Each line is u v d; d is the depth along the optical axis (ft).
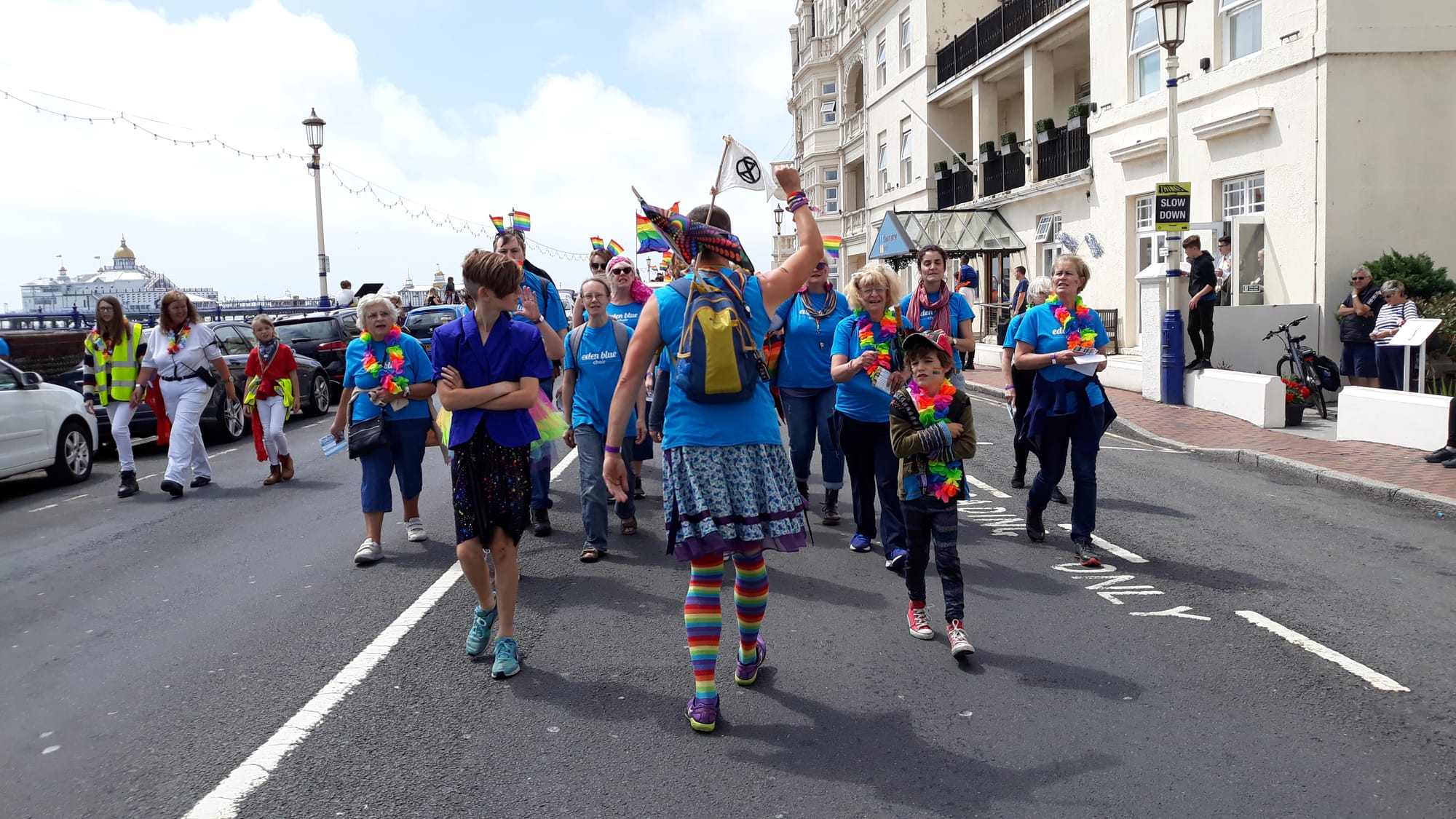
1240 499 27.07
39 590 20.59
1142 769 11.53
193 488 32.73
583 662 15.40
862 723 12.96
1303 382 42.32
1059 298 20.74
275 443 32.78
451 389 14.69
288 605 18.83
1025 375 27.66
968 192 91.25
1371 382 43.01
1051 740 12.34
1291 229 47.88
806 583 19.67
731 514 12.60
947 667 14.96
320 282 86.58
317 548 23.43
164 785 11.57
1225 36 53.21
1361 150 45.39
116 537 25.48
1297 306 46.55
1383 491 26.94
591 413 22.03
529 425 15.29
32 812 11.00
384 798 11.10
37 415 33.47
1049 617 17.25
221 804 11.04
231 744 12.66
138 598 19.71
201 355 31.68
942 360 15.43
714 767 11.75
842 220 135.54
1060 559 21.09
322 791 11.28
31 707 14.17
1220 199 54.08
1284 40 47.70
